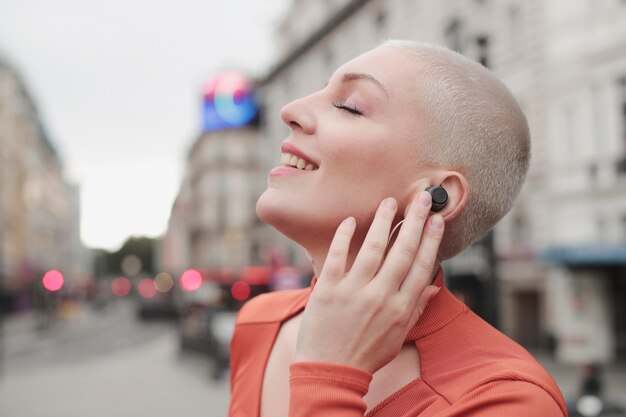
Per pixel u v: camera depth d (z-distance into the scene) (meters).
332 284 0.89
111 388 14.42
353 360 0.86
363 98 0.98
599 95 16.08
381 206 0.91
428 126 0.96
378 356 0.87
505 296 19.02
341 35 29.88
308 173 1.00
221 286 26.53
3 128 44.56
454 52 1.07
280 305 1.25
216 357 15.60
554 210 17.25
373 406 0.94
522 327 18.77
